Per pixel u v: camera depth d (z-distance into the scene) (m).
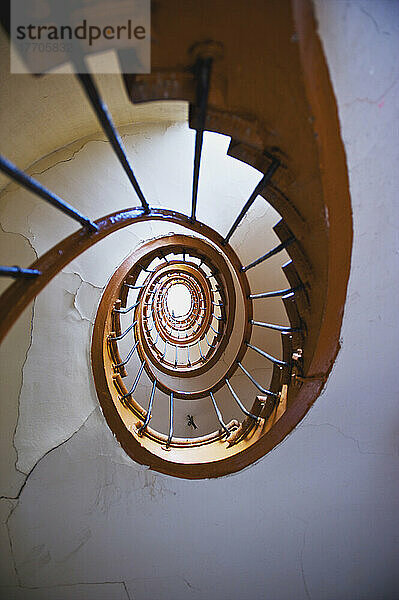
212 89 1.10
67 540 2.47
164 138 3.00
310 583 2.54
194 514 2.46
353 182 1.45
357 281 1.72
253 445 2.31
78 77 0.90
